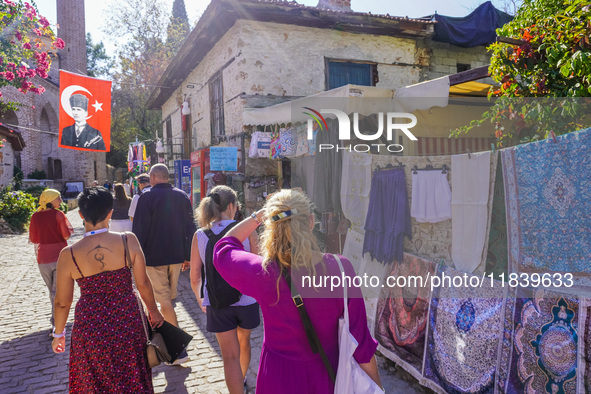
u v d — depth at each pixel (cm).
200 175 936
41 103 2648
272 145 551
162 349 258
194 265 301
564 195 155
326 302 142
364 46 850
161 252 390
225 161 722
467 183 167
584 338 180
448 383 252
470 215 166
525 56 269
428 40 898
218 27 812
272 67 778
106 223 255
